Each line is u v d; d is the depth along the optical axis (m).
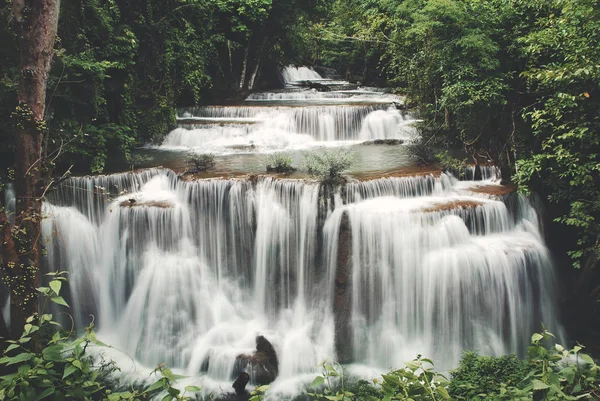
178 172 13.80
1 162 12.78
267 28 25.55
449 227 11.85
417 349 11.69
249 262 12.66
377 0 27.81
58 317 12.16
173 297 12.10
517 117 14.80
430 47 16.84
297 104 21.67
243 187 12.55
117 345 12.05
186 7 19.20
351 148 17.09
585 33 11.09
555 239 14.16
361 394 9.87
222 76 23.73
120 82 16.22
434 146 16.70
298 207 12.23
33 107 8.05
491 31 14.51
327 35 32.06
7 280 8.04
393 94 24.05
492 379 9.06
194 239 12.66
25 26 7.81
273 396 10.31
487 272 11.53
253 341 11.60
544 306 12.31
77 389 4.79
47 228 11.96
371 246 11.81
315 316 12.14
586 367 9.14
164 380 4.70
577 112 11.83
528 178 12.53
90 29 14.56
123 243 12.44
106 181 13.10
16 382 4.66
